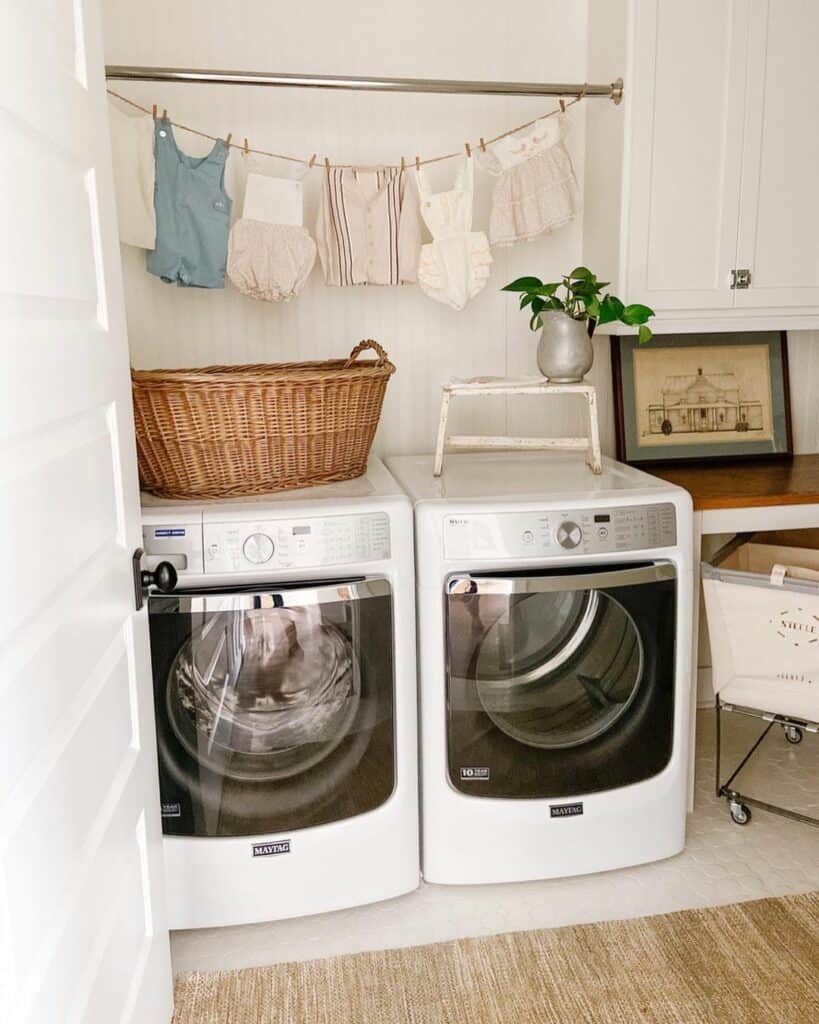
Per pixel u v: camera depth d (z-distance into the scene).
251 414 1.96
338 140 2.54
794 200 2.50
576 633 2.05
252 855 1.98
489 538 1.99
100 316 1.33
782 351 2.87
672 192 2.43
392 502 1.96
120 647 1.41
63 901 1.10
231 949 1.98
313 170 2.53
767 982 1.83
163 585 1.51
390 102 2.54
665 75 2.36
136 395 1.92
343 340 2.65
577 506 2.03
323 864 2.02
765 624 2.19
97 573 1.28
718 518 2.28
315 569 1.92
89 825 1.21
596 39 2.53
